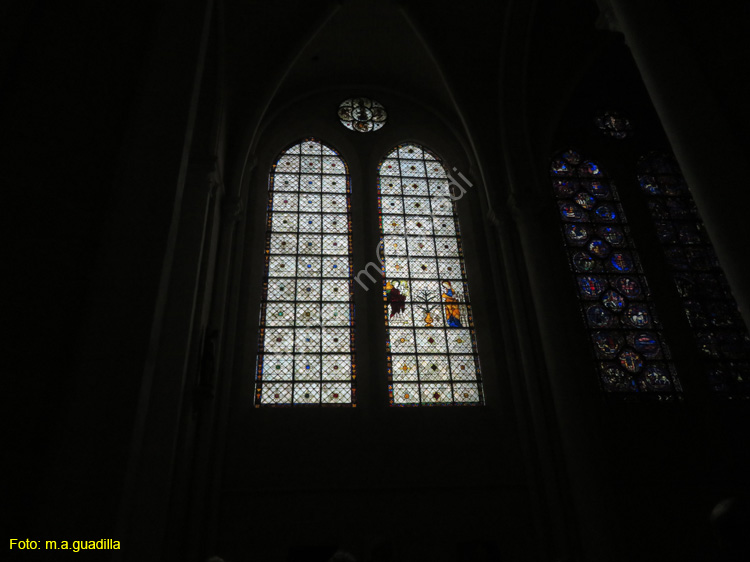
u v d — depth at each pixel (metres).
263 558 7.92
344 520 8.34
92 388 3.59
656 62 4.64
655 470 9.08
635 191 12.33
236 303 9.59
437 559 8.18
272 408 9.17
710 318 10.82
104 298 3.85
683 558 8.31
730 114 4.28
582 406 8.44
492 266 10.70
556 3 10.56
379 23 11.70
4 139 3.77
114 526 3.29
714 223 4.05
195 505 7.59
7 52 3.73
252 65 10.55
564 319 9.19
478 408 9.59
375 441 9.04
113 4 4.80
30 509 3.22
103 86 4.46
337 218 11.34
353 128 12.52
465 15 10.98
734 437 9.44
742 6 4.53
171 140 4.54
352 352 9.92
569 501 8.34
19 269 3.63
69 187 4.00
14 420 3.34
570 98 12.44
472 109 11.42
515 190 10.55
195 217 8.17
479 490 8.79
